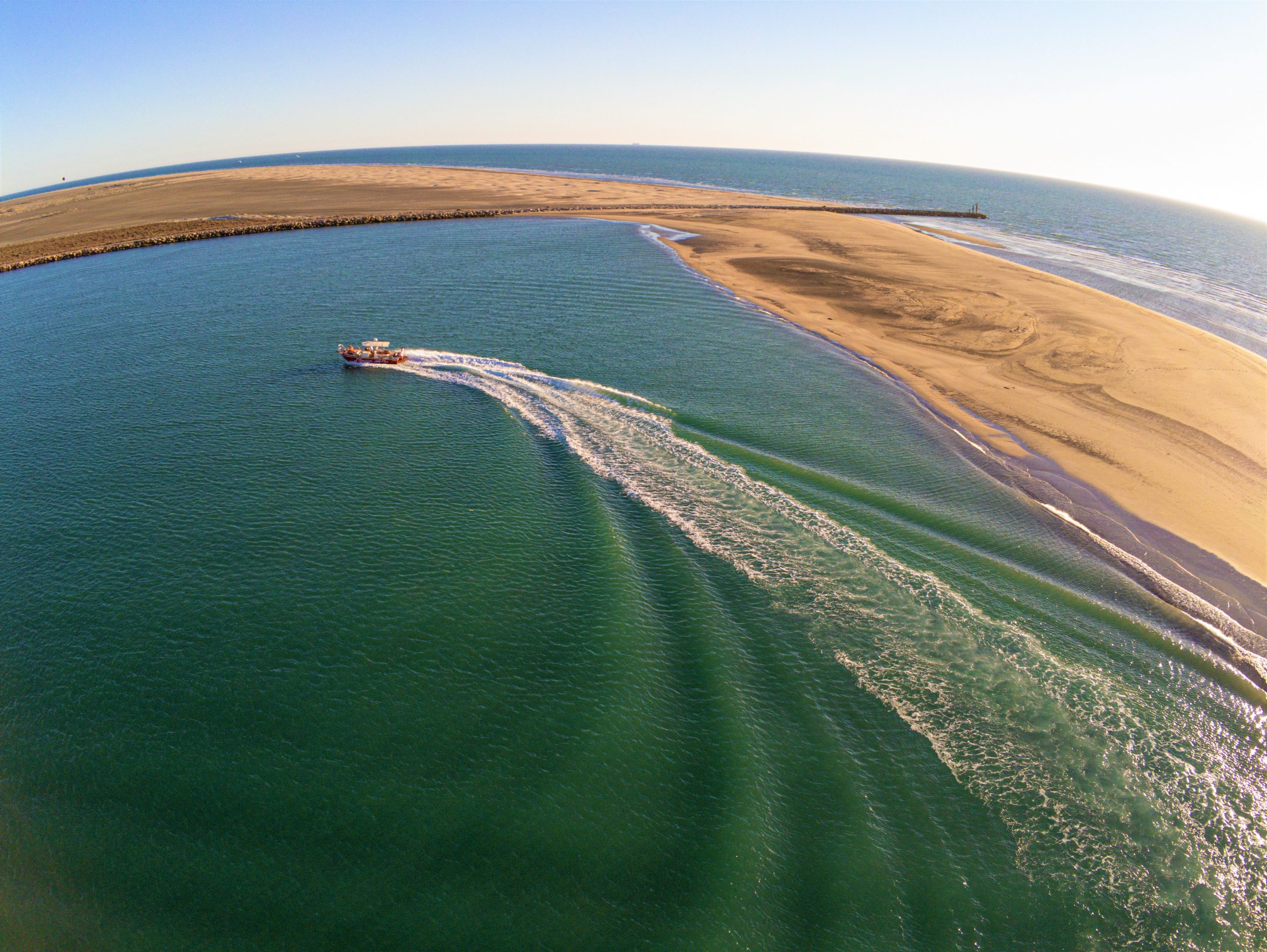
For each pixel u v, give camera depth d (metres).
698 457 33.81
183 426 35.97
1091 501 31.78
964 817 17.62
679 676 21.39
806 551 27.31
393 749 18.69
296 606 23.59
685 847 16.58
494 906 15.18
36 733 19.00
